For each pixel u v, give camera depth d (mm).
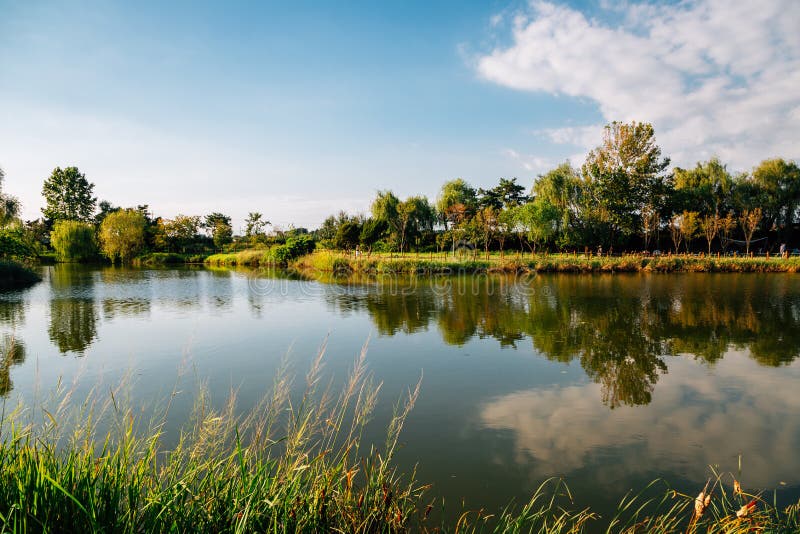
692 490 4848
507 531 3889
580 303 17641
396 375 8773
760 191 47156
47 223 76250
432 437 6082
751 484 4961
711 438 6086
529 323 13781
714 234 40719
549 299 18812
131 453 3594
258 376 8719
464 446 5828
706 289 21531
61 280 30094
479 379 8508
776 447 5812
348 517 3488
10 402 7184
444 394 7719
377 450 5668
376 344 11305
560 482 4996
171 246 65625
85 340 11906
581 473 5195
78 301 19531
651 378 8547
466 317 14859
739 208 47000
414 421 6594
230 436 5648
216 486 3166
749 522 3594
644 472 5227
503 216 43312
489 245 48938
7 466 2773
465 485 4914
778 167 46219
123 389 7898
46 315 15844
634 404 7293
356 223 48562
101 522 2604
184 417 6559
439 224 59781
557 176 46844
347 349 10828
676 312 15422
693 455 5629
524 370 9070
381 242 50438
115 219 52688
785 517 4234
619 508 4488
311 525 3166
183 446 5348
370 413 6840
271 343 11492
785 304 16719
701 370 9023
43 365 9539
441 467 5293
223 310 16828
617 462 5453
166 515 2791
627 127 44688
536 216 40438
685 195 48125
